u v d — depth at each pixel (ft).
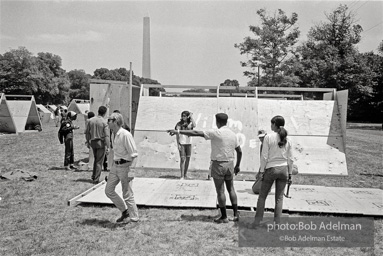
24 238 19.40
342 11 167.94
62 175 36.35
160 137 41.11
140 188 29.73
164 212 24.39
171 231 20.81
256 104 42.11
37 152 53.52
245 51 120.16
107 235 20.02
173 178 35.55
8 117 83.10
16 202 26.27
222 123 21.85
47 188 30.60
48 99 265.54
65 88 298.15
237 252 18.21
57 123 109.50
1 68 234.58
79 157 49.19
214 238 19.89
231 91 61.87
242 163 38.60
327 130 40.65
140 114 42.70
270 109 41.93
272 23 119.96
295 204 26.05
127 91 42.24
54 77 281.95
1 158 47.29
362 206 25.93
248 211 23.80
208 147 40.29
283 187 21.04
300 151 39.52
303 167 38.63
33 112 96.78
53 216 23.18
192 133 21.47
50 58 296.51
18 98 236.63
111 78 294.87
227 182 22.35
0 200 26.66
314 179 36.86
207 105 42.50
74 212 24.08
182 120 34.27
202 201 26.32
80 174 36.99
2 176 33.94
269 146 20.84
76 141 70.49
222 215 22.24
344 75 157.79
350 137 99.45
